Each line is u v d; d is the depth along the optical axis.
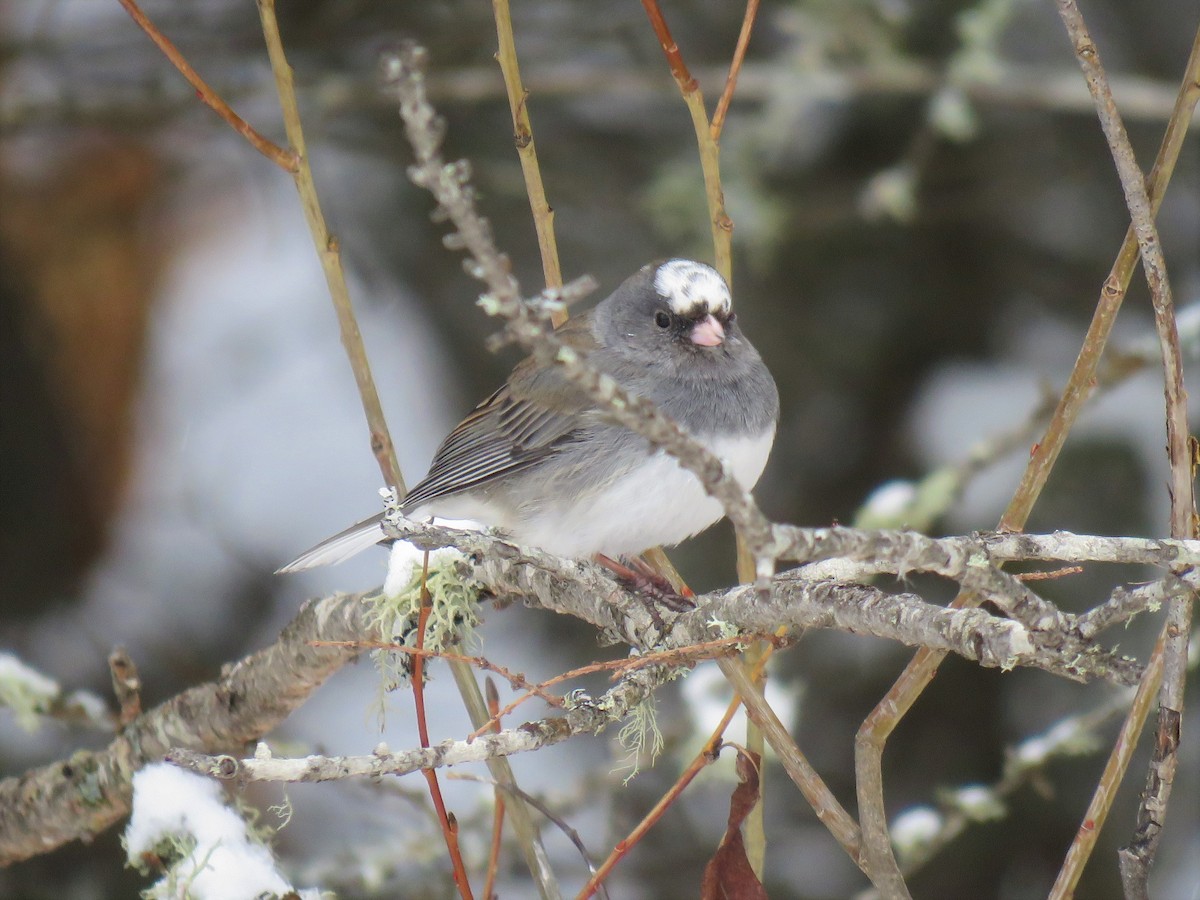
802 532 3.45
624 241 11.57
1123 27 11.20
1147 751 9.82
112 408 12.09
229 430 12.17
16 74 11.41
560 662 10.87
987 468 8.55
